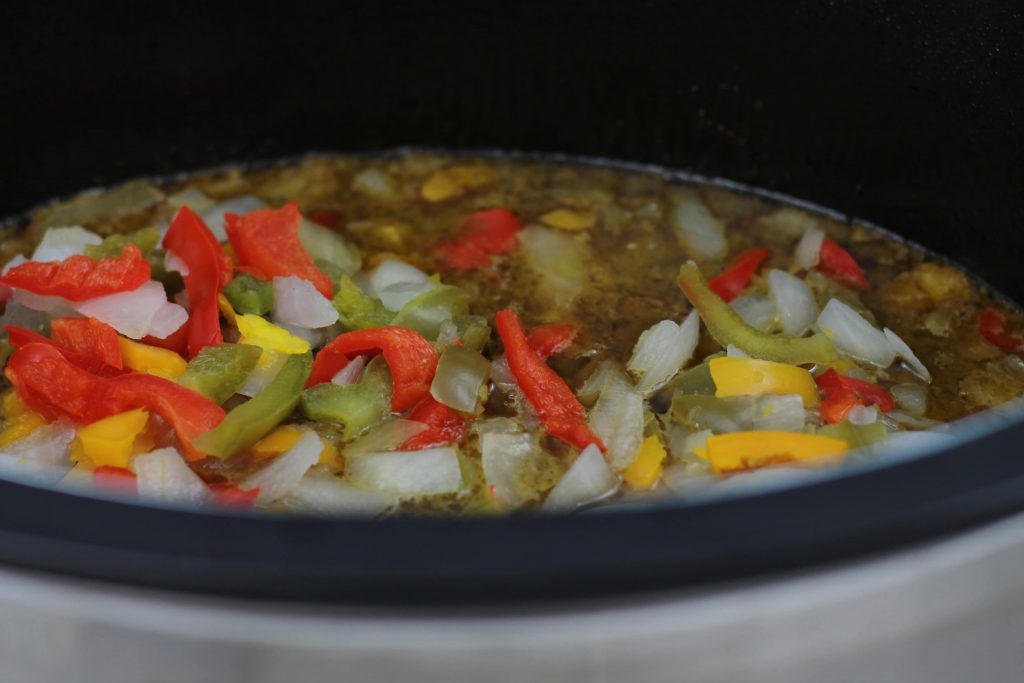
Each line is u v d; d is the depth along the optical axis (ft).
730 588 1.32
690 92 2.14
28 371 1.72
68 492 1.32
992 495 1.32
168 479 1.65
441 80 2.20
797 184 2.13
